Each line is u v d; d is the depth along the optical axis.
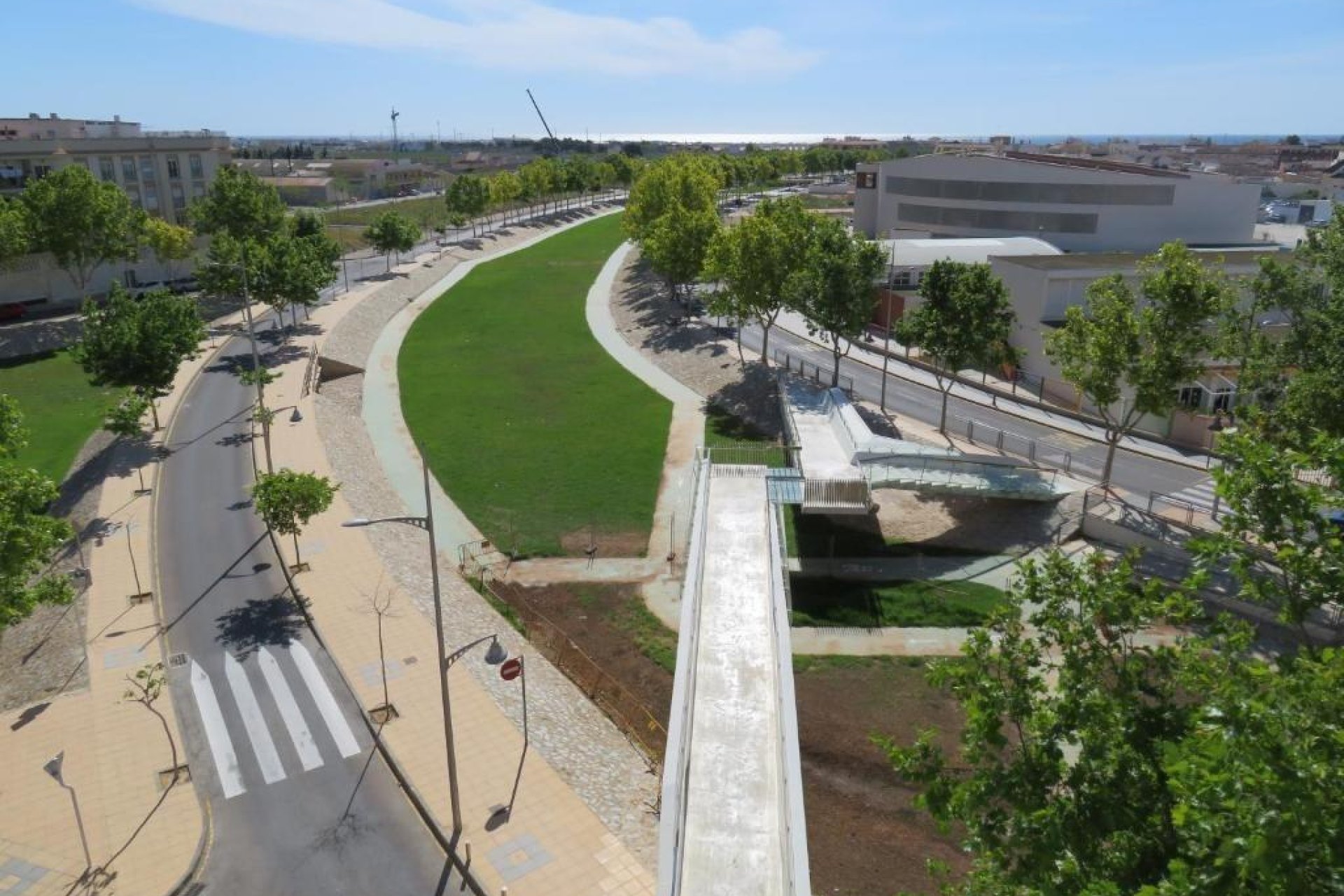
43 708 29.34
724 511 34.53
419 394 65.69
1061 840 12.71
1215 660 13.50
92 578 37.19
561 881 22.81
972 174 101.50
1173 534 39.28
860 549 41.66
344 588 36.69
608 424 59.22
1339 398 29.88
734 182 183.62
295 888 22.77
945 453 43.00
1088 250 96.75
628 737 29.03
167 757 27.20
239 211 90.62
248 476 47.56
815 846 24.81
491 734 28.28
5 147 94.00
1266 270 38.19
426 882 22.91
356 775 26.64
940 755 15.27
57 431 54.53
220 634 33.44
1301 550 15.09
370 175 198.12
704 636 25.72
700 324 83.44
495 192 143.25
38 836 24.09
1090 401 58.03
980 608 36.41
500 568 40.62
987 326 51.25
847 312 57.50
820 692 31.47
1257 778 9.68
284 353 70.88
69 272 79.19
